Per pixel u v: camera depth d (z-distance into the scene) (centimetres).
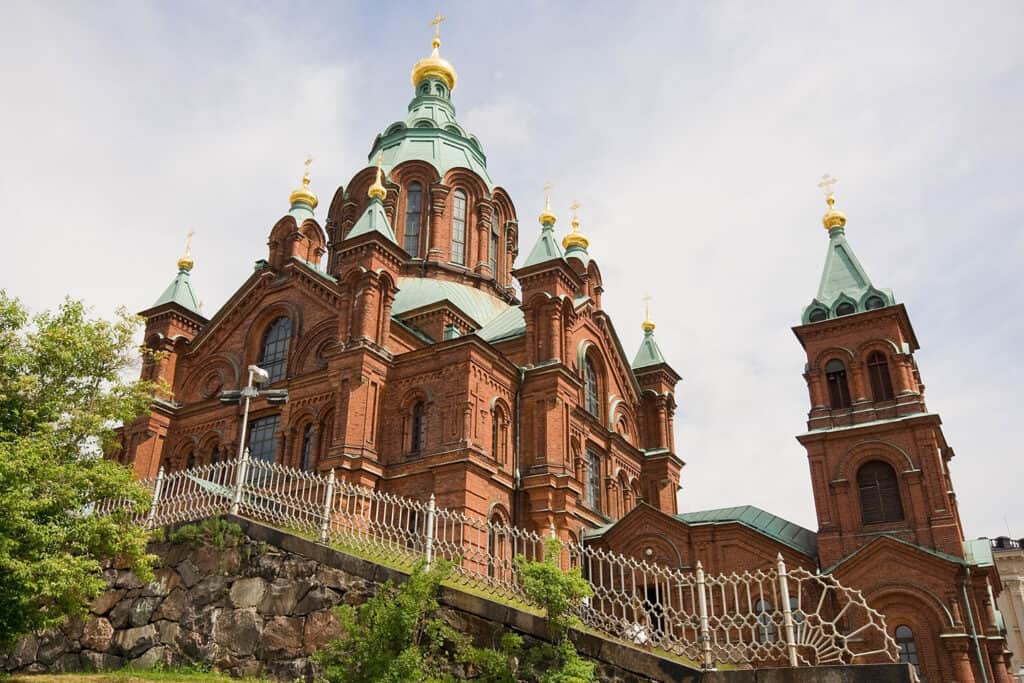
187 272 5309
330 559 2112
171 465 4641
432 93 6762
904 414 4047
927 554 3584
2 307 2473
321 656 1781
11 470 2019
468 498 3684
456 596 1938
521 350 4550
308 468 4059
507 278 6091
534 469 4066
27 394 2436
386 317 4194
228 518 2328
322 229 5084
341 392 3962
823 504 4000
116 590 2367
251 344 4753
